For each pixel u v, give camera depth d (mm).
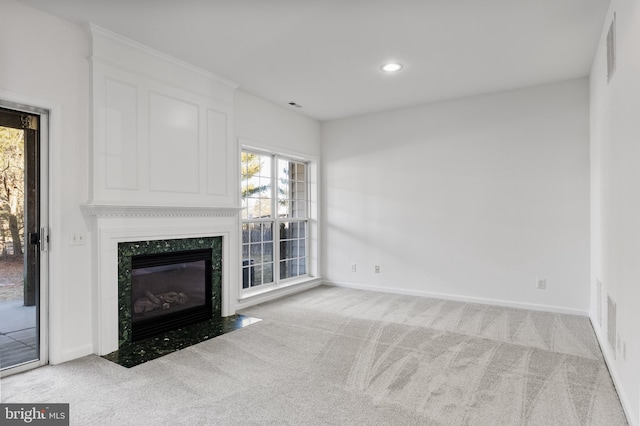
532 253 4344
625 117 2240
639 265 1920
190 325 3779
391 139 5297
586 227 4051
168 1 2602
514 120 4441
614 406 2207
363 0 2586
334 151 5801
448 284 4875
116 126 3105
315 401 2266
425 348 3139
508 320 3910
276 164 5238
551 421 2053
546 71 3883
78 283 2932
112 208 3000
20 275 2697
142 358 2936
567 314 4129
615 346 2510
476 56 3514
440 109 4918
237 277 4422
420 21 2873
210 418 2076
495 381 2529
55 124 2783
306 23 2908
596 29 3000
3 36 2523
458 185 4797
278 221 5262
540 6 2670
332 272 5840
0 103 2555
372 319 3986
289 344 3246
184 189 3643
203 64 3695
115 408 2182
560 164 4188
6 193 2635
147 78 3338
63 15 2781
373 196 5449
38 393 2363
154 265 3461
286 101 4891
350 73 3928
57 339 2807
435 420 2062
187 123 3686
